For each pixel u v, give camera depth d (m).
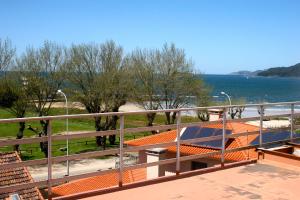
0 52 39.88
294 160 7.81
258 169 7.53
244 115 57.88
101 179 16.64
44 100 41.56
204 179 6.79
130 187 6.17
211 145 15.27
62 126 56.62
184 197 5.84
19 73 40.47
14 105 40.78
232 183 6.60
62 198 5.46
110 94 43.06
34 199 12.18
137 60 44.72
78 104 43.88
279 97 129.00
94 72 42.56
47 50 41.34
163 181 6.59
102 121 45.84
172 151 15.68
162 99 45.38
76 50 42.31
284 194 6.11
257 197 5.93
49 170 5.29
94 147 43.94
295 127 9.55
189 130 16.92
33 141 5.06
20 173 13.70
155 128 6.44
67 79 42.25
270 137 13.09
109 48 43.09
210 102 46.72
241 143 14.80
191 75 45.34
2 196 5.89
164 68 44.88
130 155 32.34
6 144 4.79
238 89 157.75
